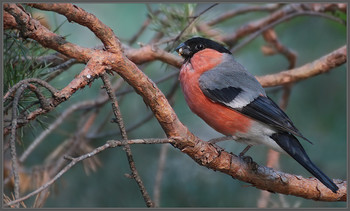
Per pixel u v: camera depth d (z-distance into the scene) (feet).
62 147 26.89
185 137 16.99
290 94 30.37
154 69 34.27
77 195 28.37
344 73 31.30
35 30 15.02
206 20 26.35
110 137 30.37
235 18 36.68
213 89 22.35
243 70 23.89
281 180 18.92
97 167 28.96
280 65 34.32
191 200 29.25
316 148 30.17
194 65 23.40
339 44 32.68
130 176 14.94
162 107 16.11
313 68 24.08
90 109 28.12
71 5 14.84
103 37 15.31
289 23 33.99
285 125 21.61
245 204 29.25
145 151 30.17
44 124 18.47
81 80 15.23
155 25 25.25
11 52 17.28
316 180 19.60
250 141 22.74
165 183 29.58
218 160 18.15
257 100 22.24
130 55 23.67
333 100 31.48
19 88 14.26
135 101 32.12
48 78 18.83
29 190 24.61
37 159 28.43
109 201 28.66
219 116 22.41
